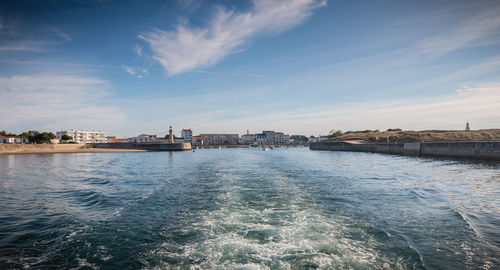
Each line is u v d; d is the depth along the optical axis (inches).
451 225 357.1
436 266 248.4
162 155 2869.1
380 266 248.4
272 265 250.4
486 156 1349.7
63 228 377.4
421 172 941.2
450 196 536.1
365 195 551.2
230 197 538.6
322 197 533.6
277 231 337.4
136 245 311.1
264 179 786.2
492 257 264.2
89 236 343.3
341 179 778.8
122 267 259.9
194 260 266.5
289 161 1569.9
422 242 301.6
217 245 298.2
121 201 544.1
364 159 1706.4
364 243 299.1
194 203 500.4
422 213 414.6
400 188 628.4
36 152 3358.8
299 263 253.4
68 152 3595.0
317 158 1872.5
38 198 589.0
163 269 252.5
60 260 278.5
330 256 267.3
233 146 6697.8
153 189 670.5
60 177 963.3
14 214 454.6
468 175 845.8
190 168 1210.6
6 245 317.4
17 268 261.7
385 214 411.2
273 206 463.2
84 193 640.4
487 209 434.6
